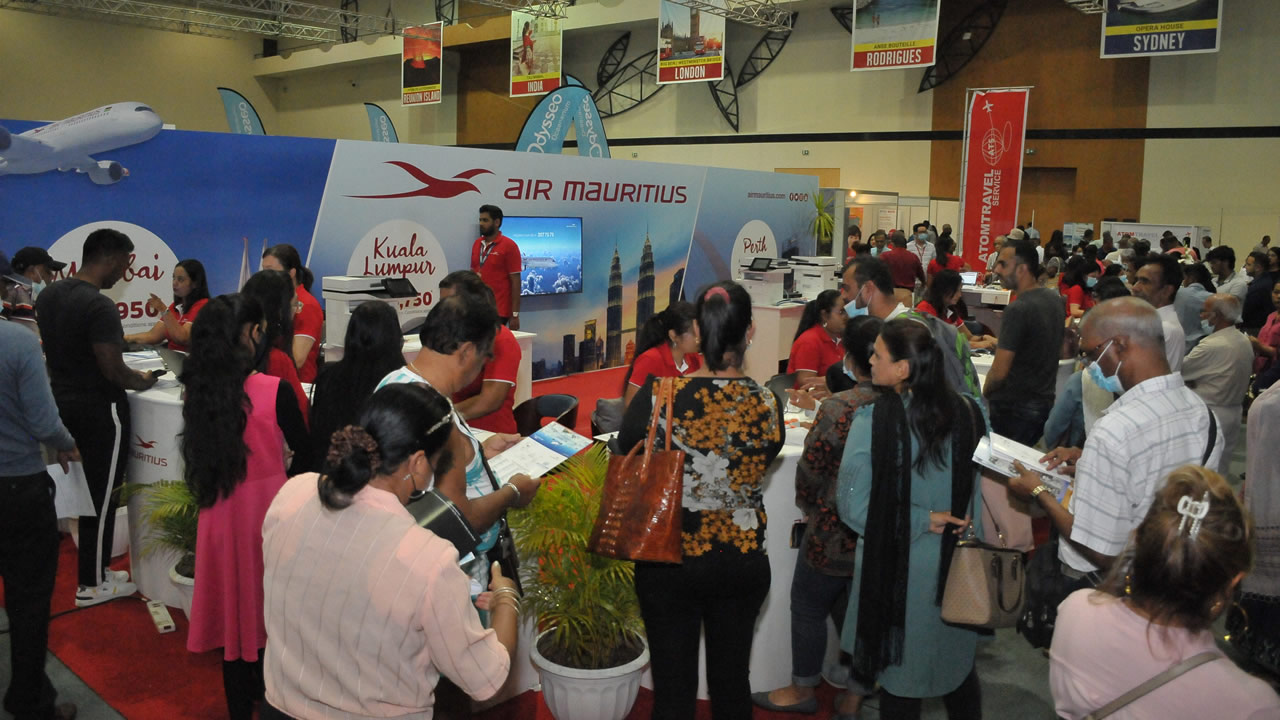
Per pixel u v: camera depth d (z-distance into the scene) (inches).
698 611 85.4
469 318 82.7
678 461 81.5
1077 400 142.6
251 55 984.3
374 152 272.2
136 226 225.6
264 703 64.7
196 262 176.7
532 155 323.3
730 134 747.4
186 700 120.0
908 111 657.0
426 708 61.7
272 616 62.9
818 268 374.3
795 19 703.1
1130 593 54.4
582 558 105.7
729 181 419.2
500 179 312.3
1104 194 590.6
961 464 89.1
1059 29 595.5
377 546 59.1
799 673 116.3
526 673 122.0
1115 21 480.1
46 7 797.9
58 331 132.1
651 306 389.7
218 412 94.7
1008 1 612.7
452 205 297.0
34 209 208.1
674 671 84.7
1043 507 91.4
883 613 87.1
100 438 137.5
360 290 219.1
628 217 369.7
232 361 96.0
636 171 368.5
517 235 321.7
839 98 687.7
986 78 625.3
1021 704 122.7
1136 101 572.1
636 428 85.0
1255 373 301.4
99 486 139.8
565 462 114.8
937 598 87.7
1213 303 161.6
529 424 178.2
